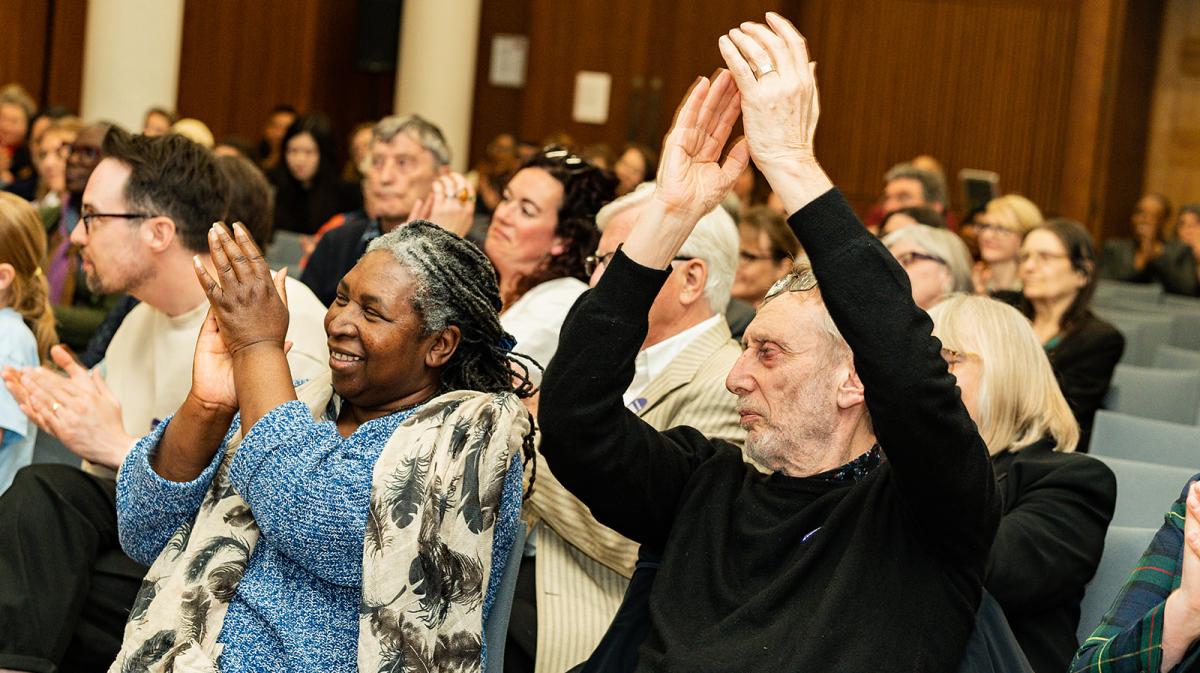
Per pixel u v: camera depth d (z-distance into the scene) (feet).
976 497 6.61
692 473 7.55
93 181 9.68
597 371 7.06
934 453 6.47
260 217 12.74
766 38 6.68
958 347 9.10
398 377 7.34
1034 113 39.19
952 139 39.63
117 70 32.99
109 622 8.96
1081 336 16.87
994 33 39.24
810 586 6.87
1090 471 8.68
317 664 6.97
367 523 6.85
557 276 11.77
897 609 6.68
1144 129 45.42
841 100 39.93
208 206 9.80
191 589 7.03
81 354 16.31
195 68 39.68
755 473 7.55
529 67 39.47
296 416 7.00
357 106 41.86
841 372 7.13
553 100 39.42
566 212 11.73
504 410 7.21
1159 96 45.21
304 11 39.86
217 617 7.01
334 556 6.93
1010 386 8.98
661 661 6.79
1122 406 17.02
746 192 30.14
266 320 7.20
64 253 16.88
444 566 6.97
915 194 24.09
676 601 7.06
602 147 27.07
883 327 6.40
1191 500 6.52
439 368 7.54
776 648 6.64
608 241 9.68
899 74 39.65
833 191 6.54
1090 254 17.12
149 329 10.28
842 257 6.45
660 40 39.01
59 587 8.63
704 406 9.39
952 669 6.73
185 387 9.89
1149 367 24.07
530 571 9.29
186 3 39.42
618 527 7.48
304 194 29.07
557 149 11.96
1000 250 21.09
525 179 11.79
